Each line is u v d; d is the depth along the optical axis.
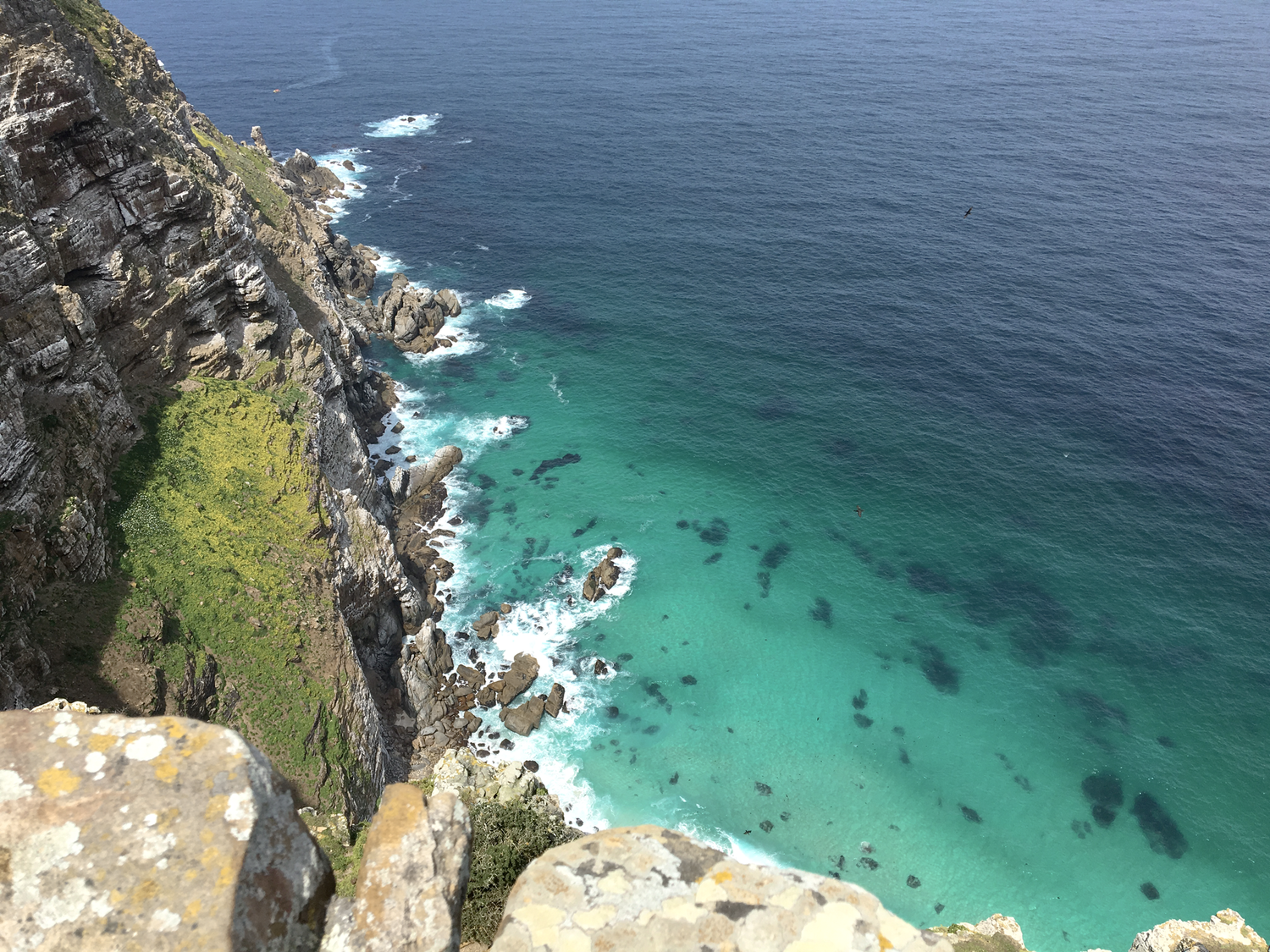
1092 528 83.62
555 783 62.88
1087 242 135.50
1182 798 63.19
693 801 62.66
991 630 74.94
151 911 5.77
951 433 95.38
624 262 132.75
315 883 6.48
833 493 88.38
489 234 142.50
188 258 61.56
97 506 46.91
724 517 85.94
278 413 62.72
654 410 100.12
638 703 68.62
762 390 103.12
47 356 45.97
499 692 67.81
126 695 40.03
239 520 54.16
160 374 58.84
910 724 68.12
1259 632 73.81
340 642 53.09
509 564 79.81
